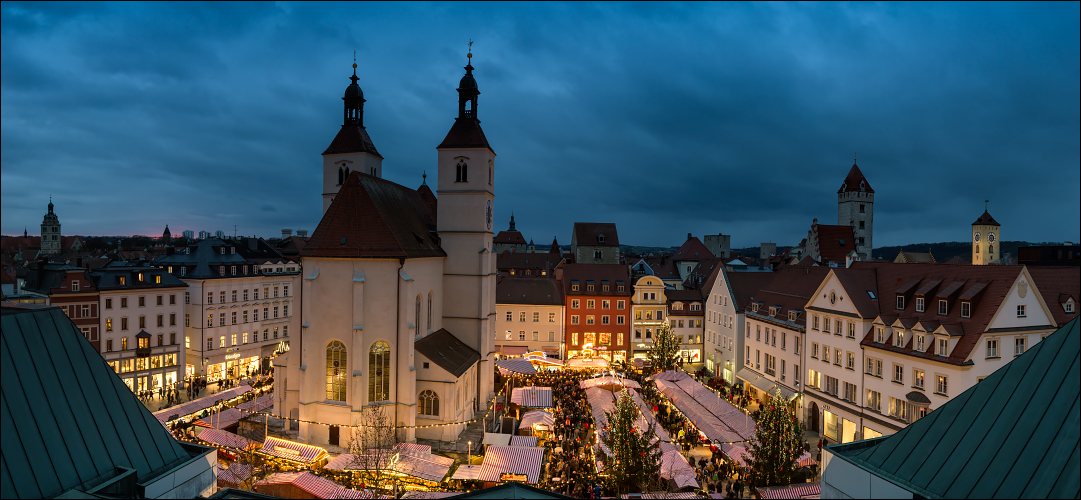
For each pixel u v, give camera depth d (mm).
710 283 99812
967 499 20250
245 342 89188
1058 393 20094
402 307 53812
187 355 84188
